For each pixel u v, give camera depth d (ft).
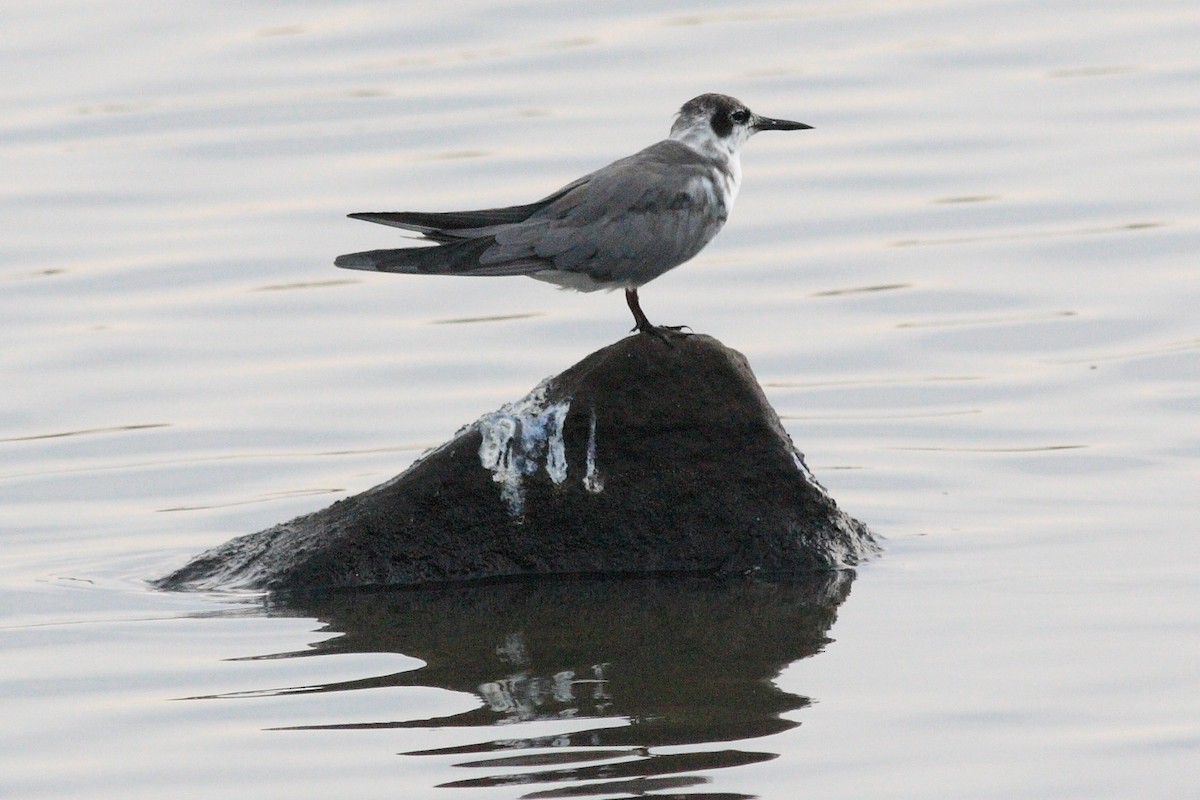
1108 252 65.67
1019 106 79.41
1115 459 48.60
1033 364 57.16
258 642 36.73
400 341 60.80
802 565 40.81
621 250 40.04
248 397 56.13
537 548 40.65
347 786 29.32
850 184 73.05
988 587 39.11
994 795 28.66
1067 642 35.37
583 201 40.19
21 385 56.90
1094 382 55.26
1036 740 30.68
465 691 33.58
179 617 38.52
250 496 48.21
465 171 73.92
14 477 49.83
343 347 60.34
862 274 65.26
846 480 48.16
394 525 40.45
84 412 55.01
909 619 37.19
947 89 81.66
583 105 80.43
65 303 63.77
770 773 29.48
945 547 42.34
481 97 81.92
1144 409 52.75
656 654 35.47
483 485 40.40
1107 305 61.36
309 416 54.60
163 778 29.96
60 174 75.31
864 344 59.36
